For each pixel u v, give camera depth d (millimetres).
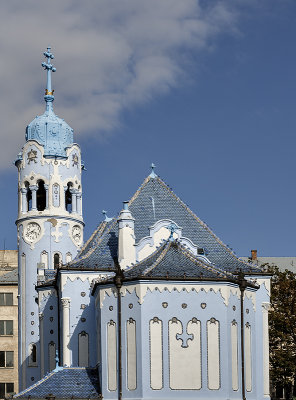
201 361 66375
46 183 98312
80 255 84312
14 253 152000
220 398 66062
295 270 144750
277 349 100562
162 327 66500
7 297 135250
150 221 80438
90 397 67938
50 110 102250
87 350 78312
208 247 79688
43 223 97938
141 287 66688
